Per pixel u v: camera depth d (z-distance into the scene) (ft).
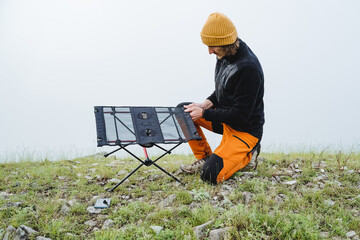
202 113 12.03
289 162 15.46
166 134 11.25
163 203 10.67
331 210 9.89
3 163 18.03
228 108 12.44
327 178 13.02
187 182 12.81
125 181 13.43
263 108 12.64
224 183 12.36
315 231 8.23
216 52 11.64
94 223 9.66
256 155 13.67
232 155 12.01
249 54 11.57
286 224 8.36
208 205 9.78
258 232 8.35
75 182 13.58
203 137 13.73
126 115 11.52
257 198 10.46
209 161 12.16
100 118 11.10
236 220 8.68
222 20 10.93
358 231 8.67
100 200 10.98
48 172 15.01
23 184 13.00
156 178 13.61
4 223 9.25
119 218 9.57
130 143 10.59
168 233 8.38
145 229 8.79
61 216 9.79
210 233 8.23
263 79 11.71
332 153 18.43
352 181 12.67
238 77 11.38
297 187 12.00
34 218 9.62
